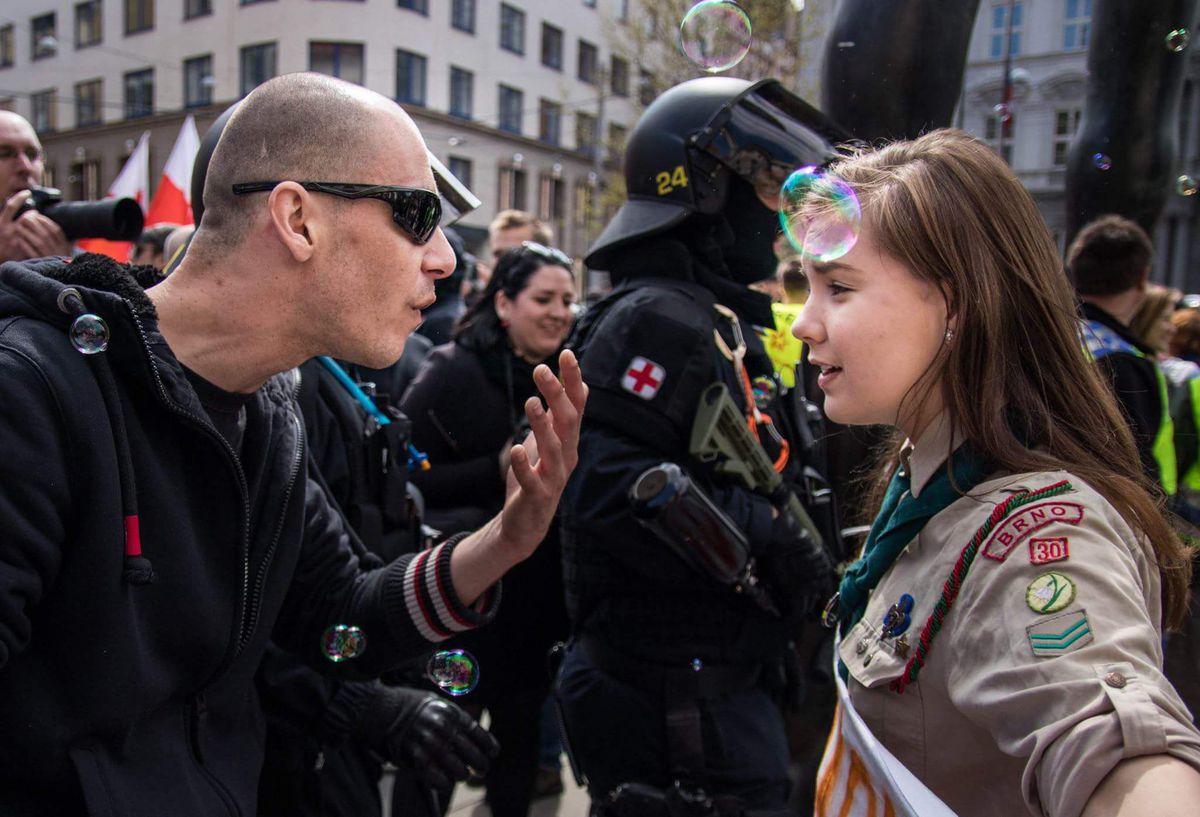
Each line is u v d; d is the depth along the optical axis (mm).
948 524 867
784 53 10016
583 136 22500
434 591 1251
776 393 1958
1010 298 897
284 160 974
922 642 821
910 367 903
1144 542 851
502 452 2594
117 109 24250
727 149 1806
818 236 930
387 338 1032
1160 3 2652
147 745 971
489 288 2660
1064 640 689
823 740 2154
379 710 1479
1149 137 2811
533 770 2428
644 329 1701
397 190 998
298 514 1169
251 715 1195
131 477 911
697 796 1605
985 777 811
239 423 1078
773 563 1714
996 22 7812
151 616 951
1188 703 1916
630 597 1725
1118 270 2471
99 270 935
